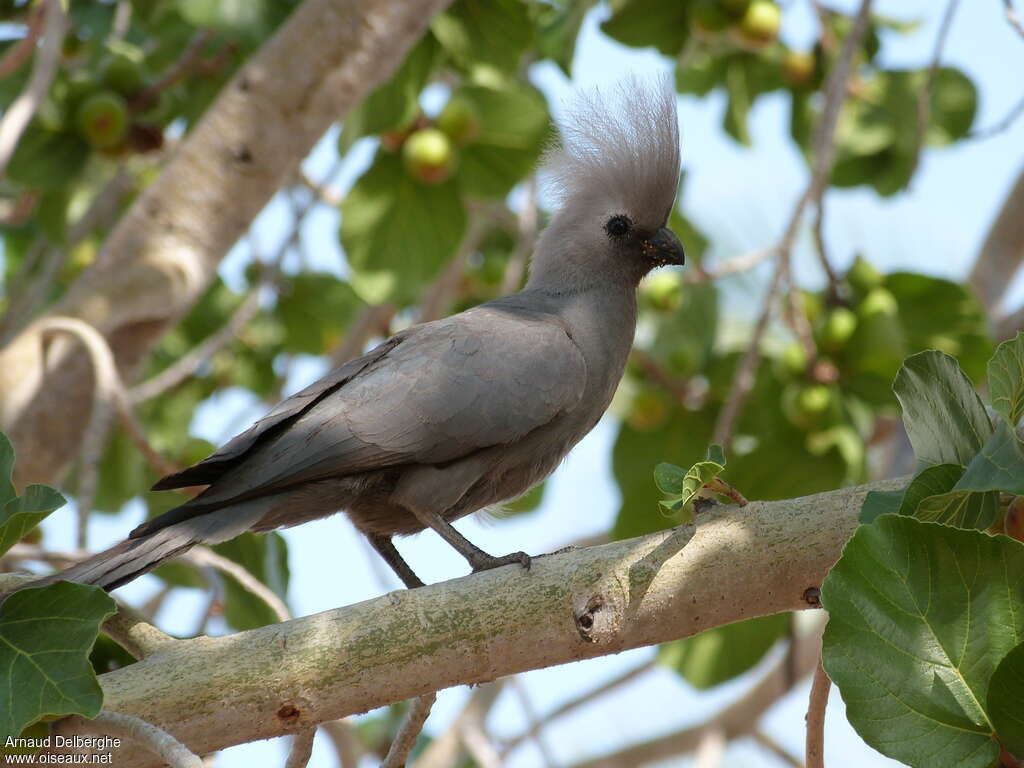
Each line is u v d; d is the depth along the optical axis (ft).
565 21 40.29
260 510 26.16
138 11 39.81
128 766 19.04
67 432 34.96
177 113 40.65
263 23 36.06
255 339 48.37
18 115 29.40
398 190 38.63
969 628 16.51
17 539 18.33
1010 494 18.98
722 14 39.58
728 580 19.89
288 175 36.01
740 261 41.60
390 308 46.42
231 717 19.22
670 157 33.30
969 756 16.07
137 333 35.42
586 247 33.35
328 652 19.40
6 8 37.19
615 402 42.34
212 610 26.68
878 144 44.62
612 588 19.83
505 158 38.50
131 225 35.70
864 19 36.50
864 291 39.40
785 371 38.88
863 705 16.28
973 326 39.45
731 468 39.09
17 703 17.33
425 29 35.68
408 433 27.53
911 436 18.65
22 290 44.50
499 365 28.50
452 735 45.98
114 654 22.36
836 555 19.76
